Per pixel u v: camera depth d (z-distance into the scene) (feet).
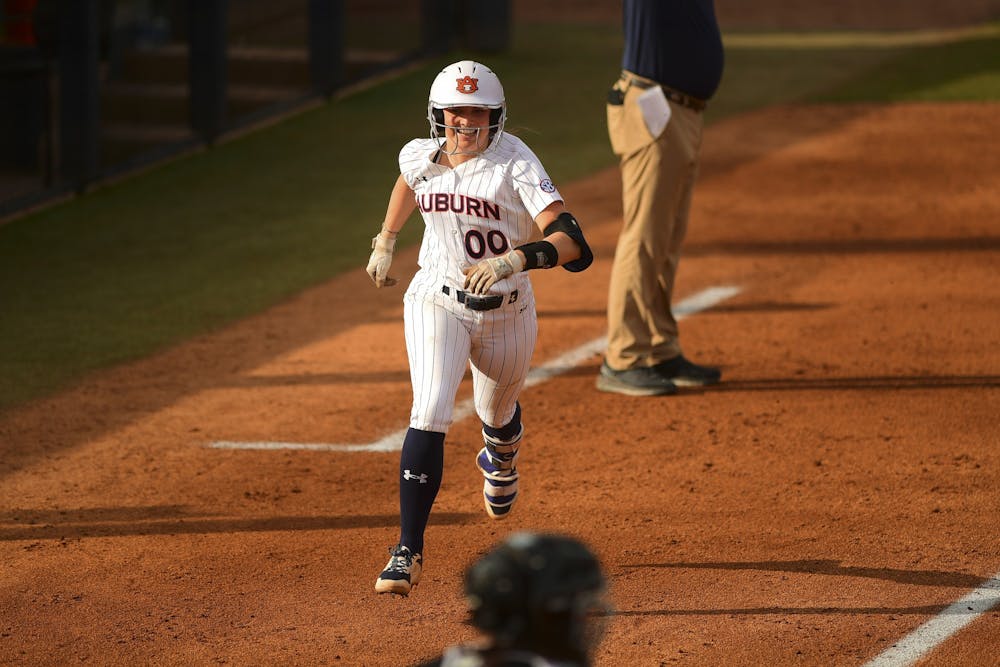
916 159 171.83
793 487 80.18
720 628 62.59
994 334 109.70
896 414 92.27
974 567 68.64
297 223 153.07
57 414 95.50
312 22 210.59
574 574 28.50
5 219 157.99
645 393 97.81
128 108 196.85
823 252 136.05
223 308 122.62
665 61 92.99
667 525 75.10
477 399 67.00
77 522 76.74
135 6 221.25
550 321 117.39
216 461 86.33
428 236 65.00
